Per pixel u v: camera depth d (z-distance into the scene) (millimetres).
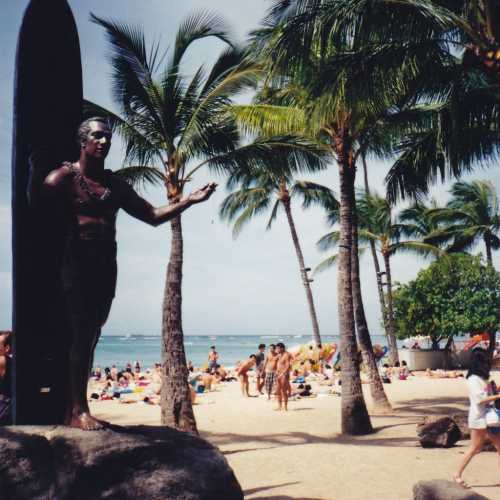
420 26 9438
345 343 11438
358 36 9375
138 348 111562
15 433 3617
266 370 17875
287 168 12578
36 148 4023
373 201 30688
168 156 11500
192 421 10445
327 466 8039
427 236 32156
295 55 9672
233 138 12078
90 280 3834
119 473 3551
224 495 3770
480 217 33469
